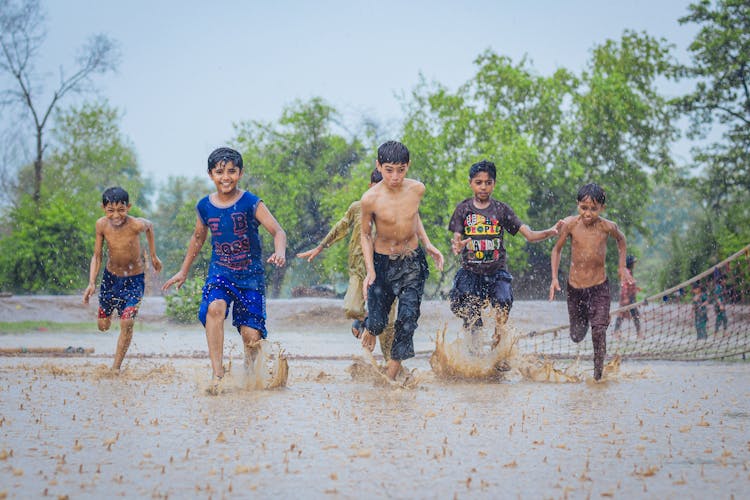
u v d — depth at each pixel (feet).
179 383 39.14
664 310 106.93
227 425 26.30
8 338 84.43
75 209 190.08
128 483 18.52
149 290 52.85
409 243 40.83
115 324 111.45
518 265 198.90
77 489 17.95
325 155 266.98
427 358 57.31
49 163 225.56
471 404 32.04
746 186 205.87
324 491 17.88
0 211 194.18
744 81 205.67
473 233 44.47
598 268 42.68
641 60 230.48
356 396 34.35
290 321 118.21
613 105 215.72
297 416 28.32
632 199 225.35
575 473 19.74
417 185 41.19
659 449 22.76
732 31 203.51
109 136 226.58
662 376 45.34
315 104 268.62
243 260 37.88
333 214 211.20
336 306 121.60
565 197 222.07
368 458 21.26
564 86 229.25
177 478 19.02
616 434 25.11
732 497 17.48
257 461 20.85
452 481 18.83
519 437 24.47
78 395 34.09
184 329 106.11
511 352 42.29
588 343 75.51
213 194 38.75
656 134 224.74
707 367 53.01
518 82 226.38
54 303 125.39
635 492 17.95
